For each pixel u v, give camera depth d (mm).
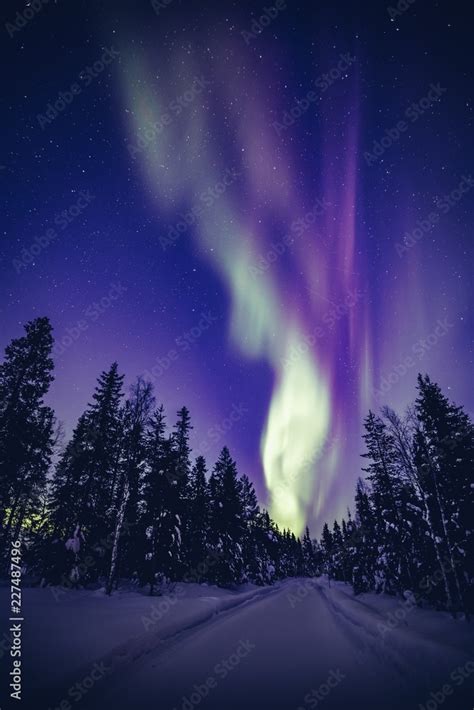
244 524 38469
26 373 21016
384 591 23484
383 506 23875
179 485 25953
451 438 19031
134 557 22531
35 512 23641
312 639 11102
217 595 25250
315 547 114625
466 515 17219
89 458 21641
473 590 16344
